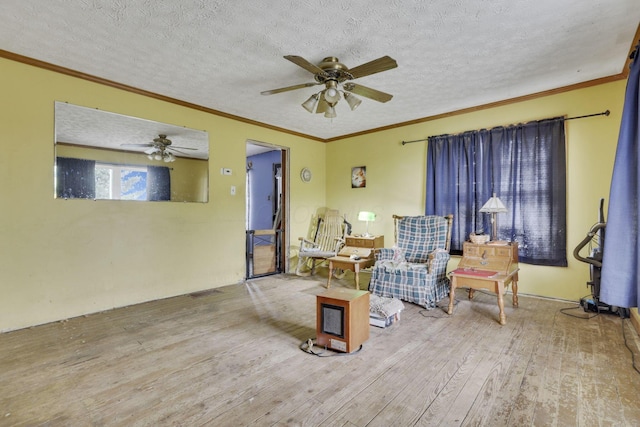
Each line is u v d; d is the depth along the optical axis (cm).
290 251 554
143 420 162
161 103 386
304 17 232
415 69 318
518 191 388
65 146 316
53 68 306
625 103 224
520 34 255
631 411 166
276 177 702
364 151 554
